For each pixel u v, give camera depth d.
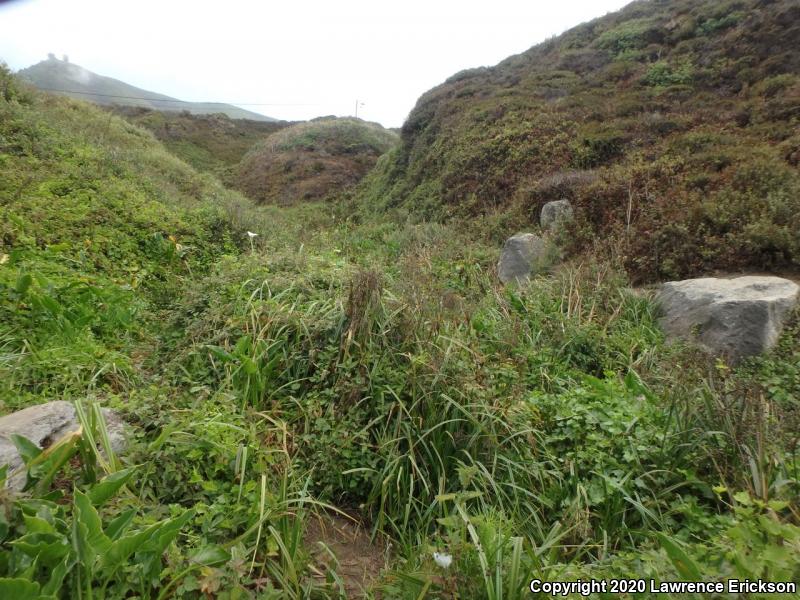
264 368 3.18
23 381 2.88
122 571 1.65
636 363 4.20
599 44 17.41
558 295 5.43
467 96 18.11
